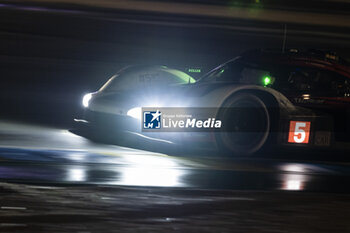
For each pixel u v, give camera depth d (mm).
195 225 10539
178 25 56438
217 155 20312
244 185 14742
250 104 19953
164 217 11008
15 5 64812
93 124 22594
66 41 46594
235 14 66938
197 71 25438
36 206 11406
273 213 11727
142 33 51062
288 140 20359
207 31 53438
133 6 69188
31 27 51406
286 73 21234
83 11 62969
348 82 21156
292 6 75812
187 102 20156
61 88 34094
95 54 42125
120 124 21484
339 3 80875
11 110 28438
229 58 30328
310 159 21094
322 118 20672
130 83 23641
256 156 20812
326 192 14328
